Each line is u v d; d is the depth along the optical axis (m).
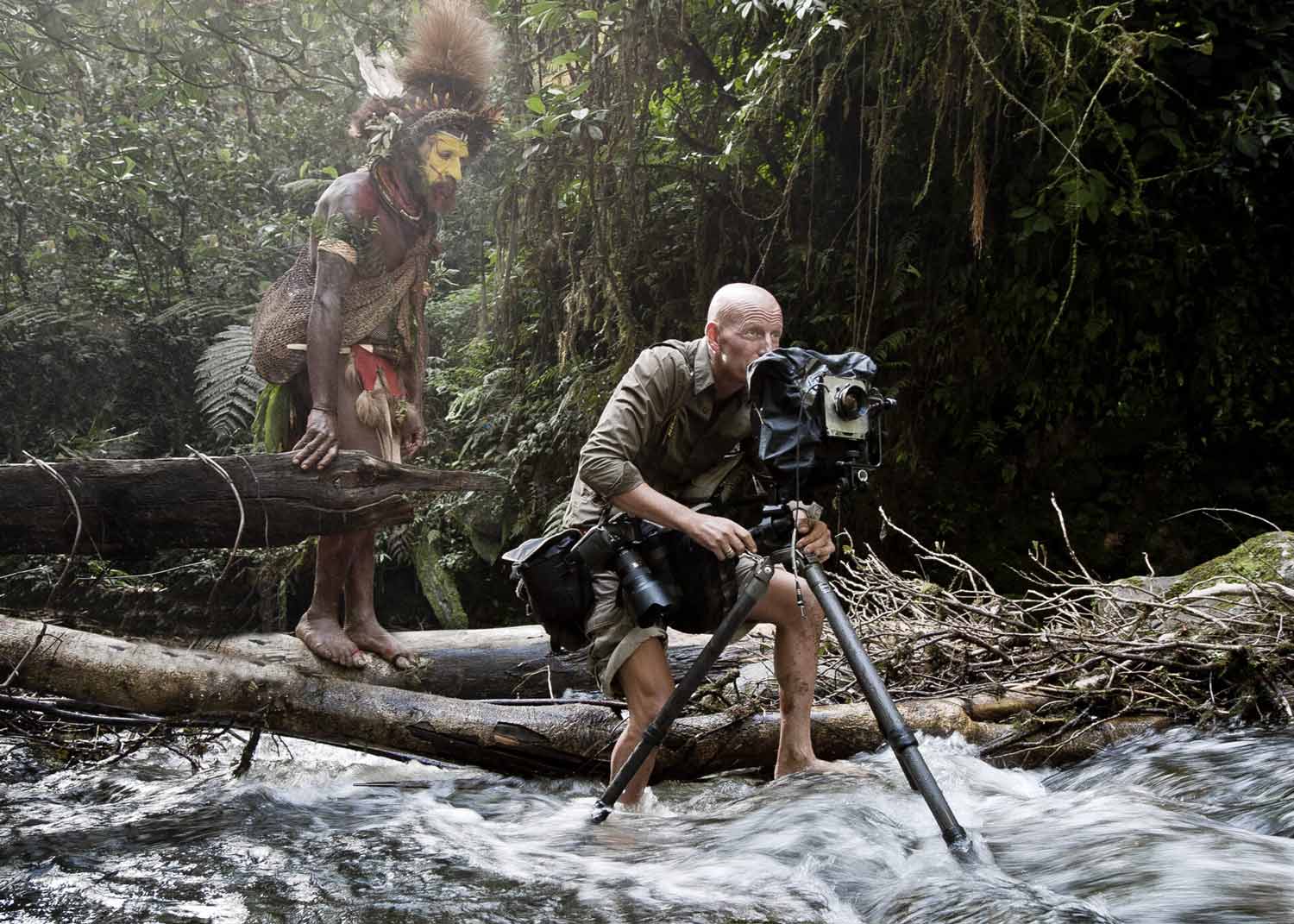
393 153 4.22
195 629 3.70
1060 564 5.66
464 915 2.13
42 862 2.53
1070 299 5.65
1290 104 5.73
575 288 6.25
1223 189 5.64
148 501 3.65
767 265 6.10
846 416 2.46
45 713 3.32
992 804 2.81
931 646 3.86
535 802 3.12
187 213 8.54
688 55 5.96
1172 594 4.32
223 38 5.09
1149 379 5.66
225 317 8.16
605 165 5.92
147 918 2.14
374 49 4.65
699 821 2.76
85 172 7.78
